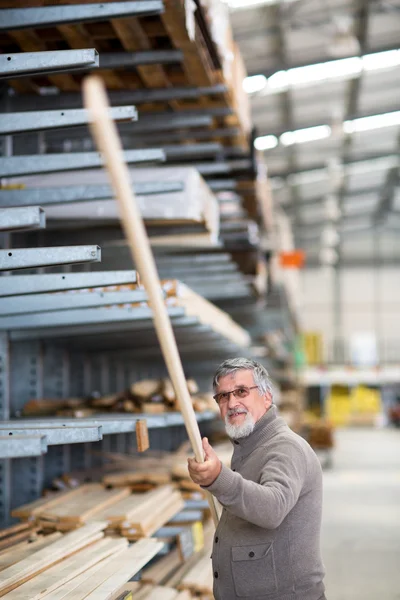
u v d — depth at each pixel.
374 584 6.81
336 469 16.17
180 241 4.48
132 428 2.93
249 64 15.53
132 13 2.80
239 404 2.70
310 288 34.84
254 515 2.27
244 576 2.56
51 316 3.55
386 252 34.47
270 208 6.82
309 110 18.19
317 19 14.17
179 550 4.14
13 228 2.38
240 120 4.64
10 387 4.63
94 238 4.14
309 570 2.57
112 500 3.98
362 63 15.97
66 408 4.48
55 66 2.59
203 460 2.14
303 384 24.14
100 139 1.16
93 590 2.56
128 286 3.45
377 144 22.56
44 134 4.35
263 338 12.84
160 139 4.72
